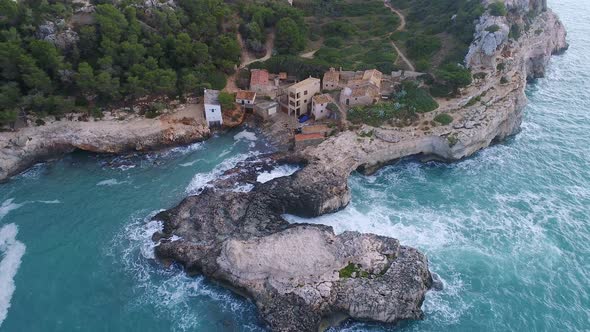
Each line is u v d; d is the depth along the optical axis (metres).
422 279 65.94
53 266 70.12
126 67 100.94
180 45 105.12
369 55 121.19
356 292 63.03
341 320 63.38
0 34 93.31
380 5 148.50
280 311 61.94
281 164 90.81
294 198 78.88
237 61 113.75
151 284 67.94
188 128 97.75
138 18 110.00
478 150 97.88
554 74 134.38
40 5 100.19
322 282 64.38
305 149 91.50
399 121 96.19
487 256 72.75
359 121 96.31
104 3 108.19
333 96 104.44
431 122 95.81
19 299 65.19
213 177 87.56
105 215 79.06
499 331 62.31
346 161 88.38
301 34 125.81
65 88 96.88
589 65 140.38
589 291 67.50
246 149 95.88
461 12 120.88
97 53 101.56
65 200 82.44
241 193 81.06
